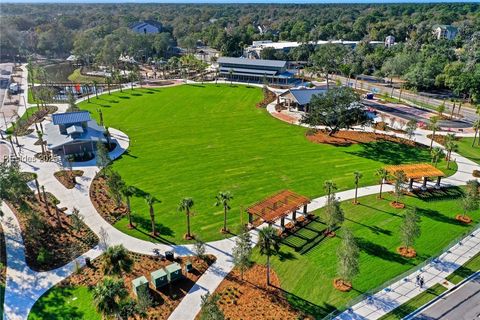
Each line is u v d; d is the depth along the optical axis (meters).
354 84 162.00
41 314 45.53
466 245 56.59
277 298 47.22
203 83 161.88
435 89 152.62
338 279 50.16
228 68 170.88
